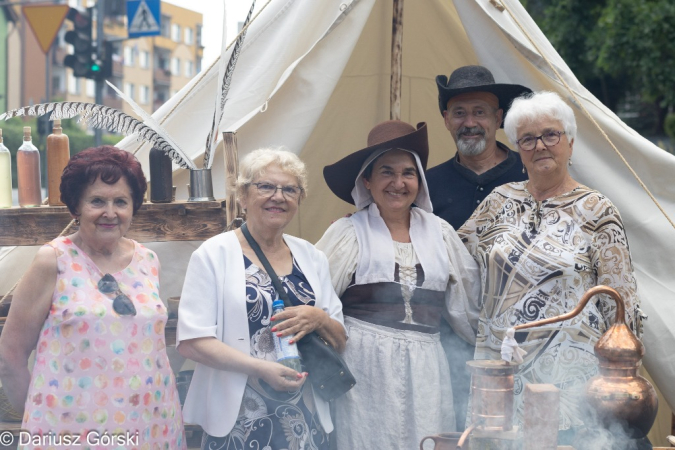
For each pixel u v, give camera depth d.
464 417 2.73
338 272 2.56
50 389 2.07
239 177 2.37
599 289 1.95
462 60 3.95
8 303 2.75
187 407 2.32
